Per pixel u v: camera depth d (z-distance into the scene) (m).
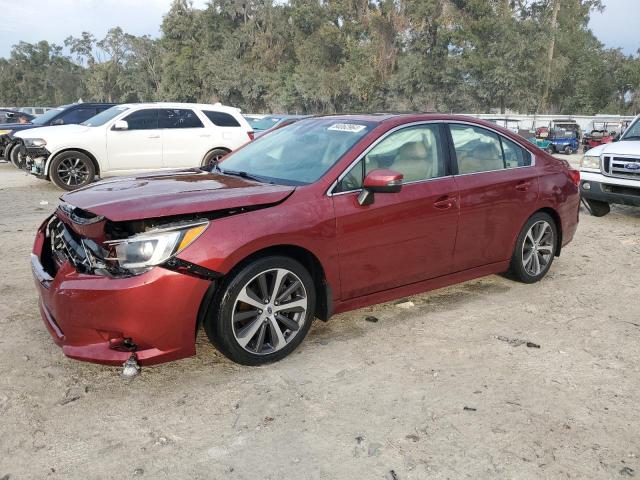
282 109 66.25
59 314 3.41
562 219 5.60
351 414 3.27
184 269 3.34
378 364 3.87
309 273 3.93
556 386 3.62
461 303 5.05
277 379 3.65
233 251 3.45
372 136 4.31
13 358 3.87
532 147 5.49
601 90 57.06
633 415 3.30
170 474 2.76
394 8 54.34
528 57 49.38
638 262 6.55
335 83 57.34
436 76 51.78
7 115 20.44
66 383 3.56
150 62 87.44
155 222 3.37
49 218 4.24
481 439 3.06
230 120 12.76
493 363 3.92
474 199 4.76
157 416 3.23
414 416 3.26
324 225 3.87
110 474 2.75
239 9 71.25
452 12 49.91
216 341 3.62
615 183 8.50
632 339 4.36
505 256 5.18
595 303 5.13
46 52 109.44
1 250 6.56
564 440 3.06
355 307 4.23
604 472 2.81
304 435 3.07
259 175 4.38
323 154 4.32
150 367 3.77
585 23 57.00
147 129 11.82
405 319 4.66
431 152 4.64
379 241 4.18
